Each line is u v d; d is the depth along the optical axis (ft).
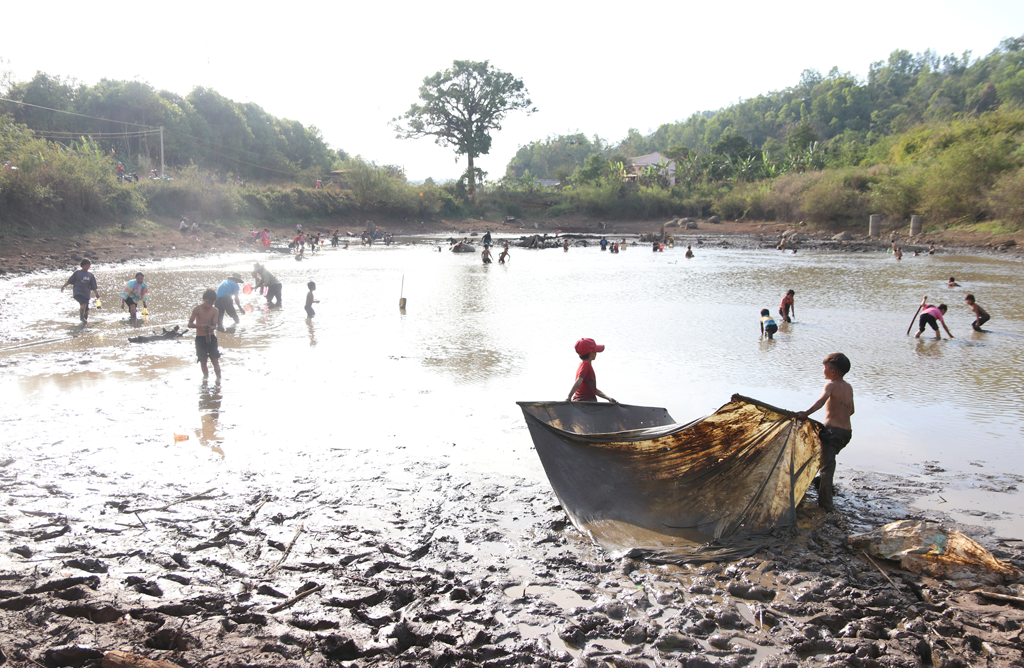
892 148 242.58
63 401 29.86
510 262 122.93
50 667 12.17
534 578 15.47
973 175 158.10
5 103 196.75
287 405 29.81
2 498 19.43
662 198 288.71
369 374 36.01
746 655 12.69
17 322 50.98
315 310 60.39
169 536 17.21
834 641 13.08
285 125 302.66
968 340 46.62
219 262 113.70
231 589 14.75
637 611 14.17
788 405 30.55
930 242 150.51
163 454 23.35
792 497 18.13
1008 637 13.05
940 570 15.47
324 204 228.63
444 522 18.30
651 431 19.45
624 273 99.86
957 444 25.50
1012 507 19.60
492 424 27.43
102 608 13.76
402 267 109.50
